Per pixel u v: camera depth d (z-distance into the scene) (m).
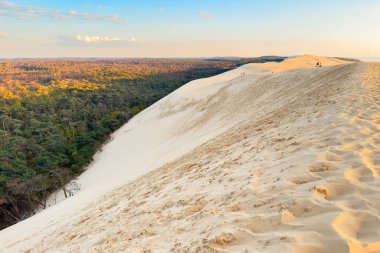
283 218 3.20
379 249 2.44
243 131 12.09
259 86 29.52
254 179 4.75
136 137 42.94
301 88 19.69
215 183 5.80
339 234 2.66
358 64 19.84
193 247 3.44
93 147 45.12
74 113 67.44
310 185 3.76
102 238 6.13
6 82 117.06
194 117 34.59
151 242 4.38
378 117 6.47
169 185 8.01
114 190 13.03
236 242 3.15
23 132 54.25
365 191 3.41
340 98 9.45
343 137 5.36
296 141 6.04
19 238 12.16
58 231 9.73
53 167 36.31
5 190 29.77
